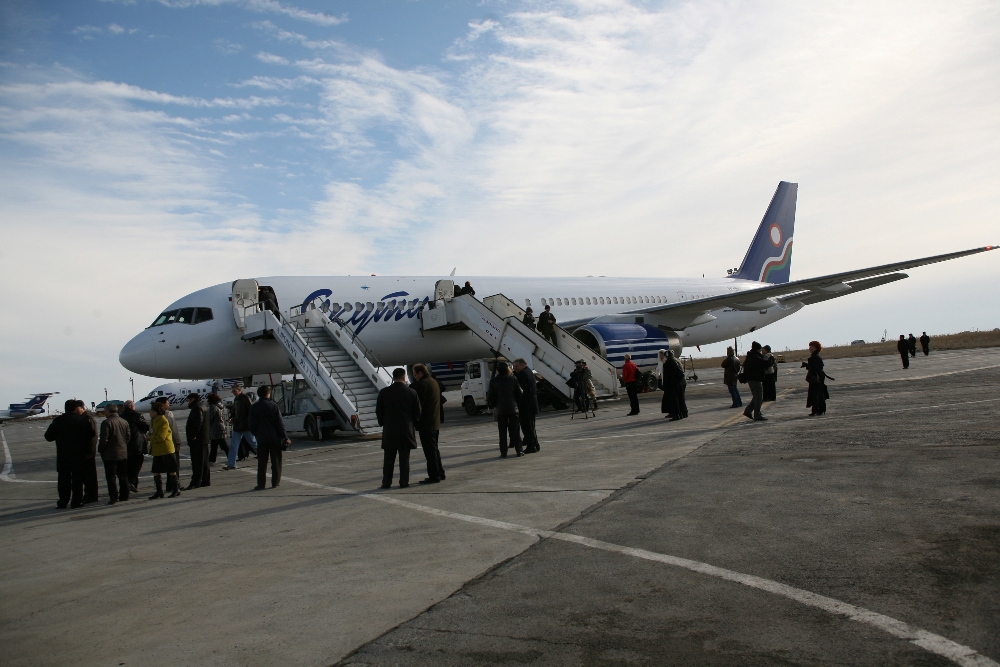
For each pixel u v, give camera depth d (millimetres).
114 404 11938
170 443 11898
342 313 24281
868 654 3801
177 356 22312
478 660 4035
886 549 5496
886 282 27516
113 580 6395
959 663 3645
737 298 26422
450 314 25125
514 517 7656
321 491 10836
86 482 11992
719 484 8469
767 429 13617
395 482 11023
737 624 4305
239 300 22844
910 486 7531
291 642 4500
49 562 7422
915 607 4363
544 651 4102
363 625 4711
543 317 25047
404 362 26953
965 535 5680
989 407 14062
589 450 12898
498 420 12984
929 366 33281
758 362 15109
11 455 26906
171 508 10594
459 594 5199
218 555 7055
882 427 12422
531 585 5277
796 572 5137
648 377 27156
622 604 4758
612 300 31969
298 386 22203
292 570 6230
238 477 14000
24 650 4711
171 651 4504
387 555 6477
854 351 77438
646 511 7352
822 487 7844
